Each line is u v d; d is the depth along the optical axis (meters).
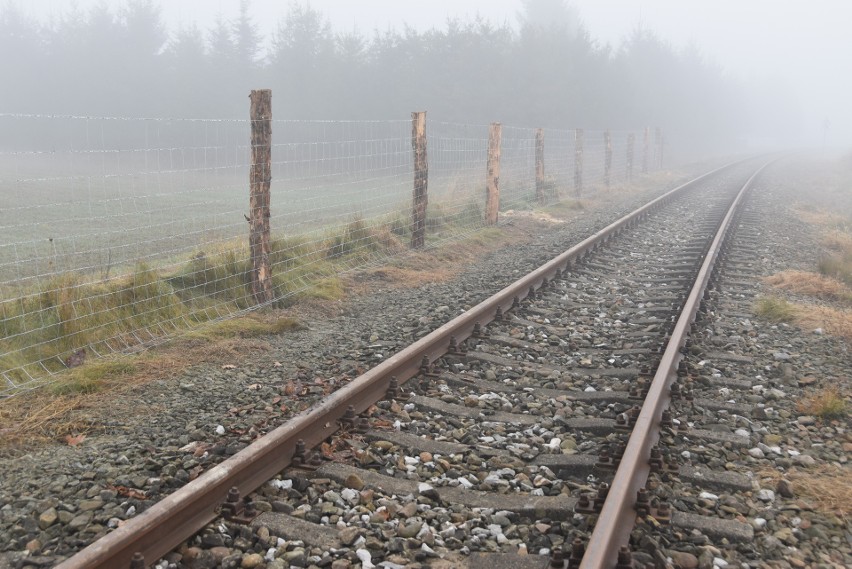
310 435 4.73
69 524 3.81
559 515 4.01
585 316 8.56
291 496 4.14
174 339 7.24
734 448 5.09
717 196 26.14
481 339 7.26
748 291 10.34
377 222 13.05
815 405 5.77
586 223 17.78
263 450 4.21
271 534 3.76
